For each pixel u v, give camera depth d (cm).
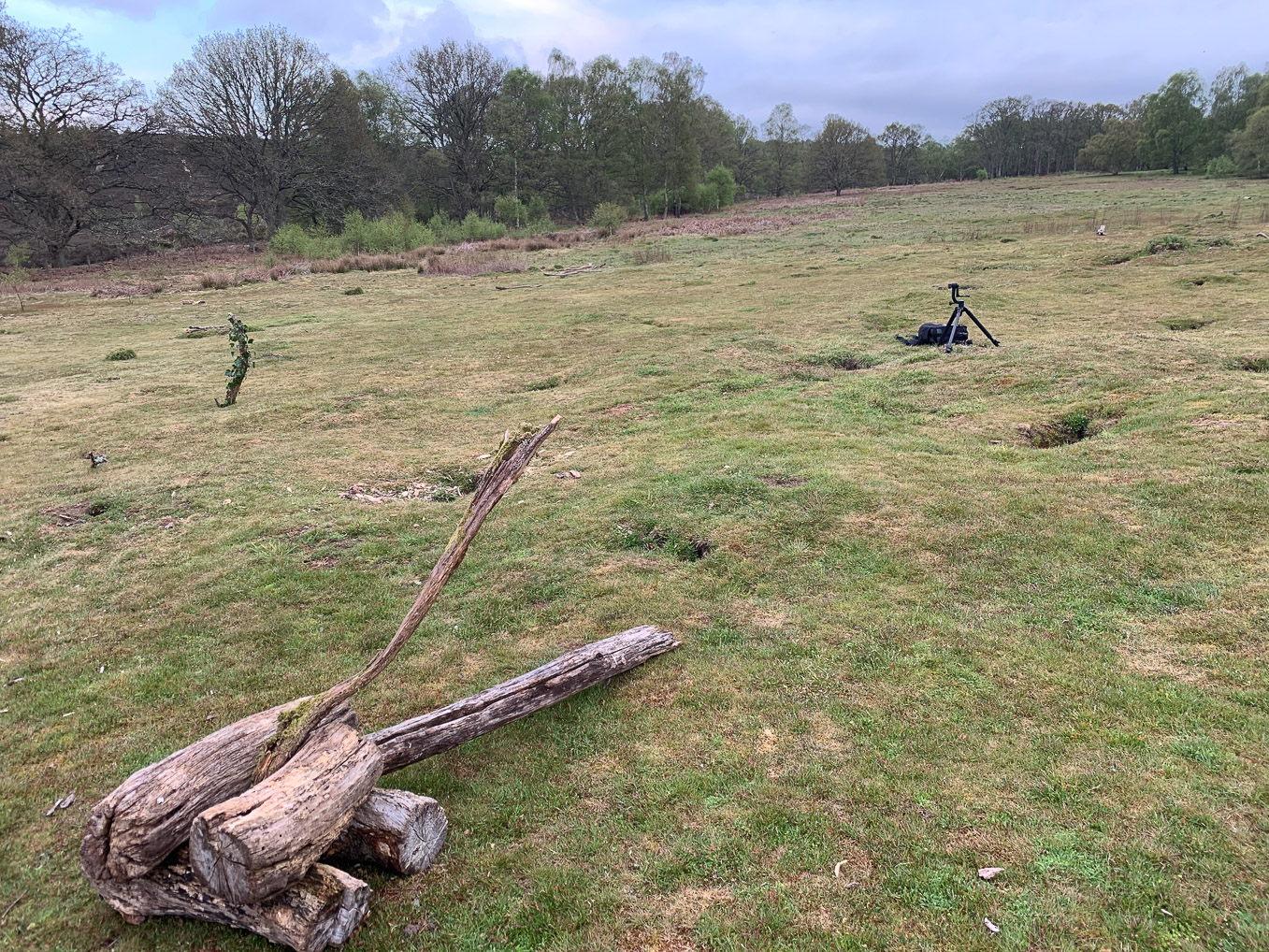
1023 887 327
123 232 4956
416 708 492
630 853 362
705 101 7488
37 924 345
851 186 9056
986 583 589
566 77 6931
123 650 585
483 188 6481
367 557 718
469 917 331
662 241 3994
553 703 475
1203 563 583
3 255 4522
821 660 510
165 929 334
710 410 1112
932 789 388
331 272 3472
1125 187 5581
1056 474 768
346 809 322
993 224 3528
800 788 395
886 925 313
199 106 4919
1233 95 7712
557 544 712
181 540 779
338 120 5356
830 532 685
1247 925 301
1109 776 387
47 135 4425
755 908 325
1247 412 855
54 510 873
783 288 2266
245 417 1230
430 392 1353
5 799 432
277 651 572
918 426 967
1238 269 1805
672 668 516
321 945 302
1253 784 375
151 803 315
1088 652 495
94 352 1905
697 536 703
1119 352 1152
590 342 1678
